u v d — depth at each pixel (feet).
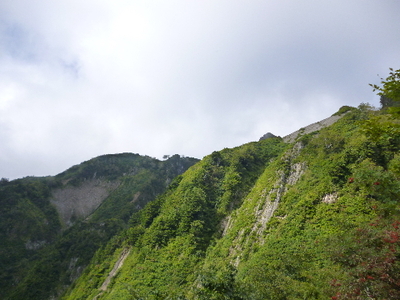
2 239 386.93
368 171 59.06
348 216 125.80
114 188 610.65
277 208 172.86
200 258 173.17
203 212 214.90
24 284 274.16
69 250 328.49
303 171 195.31
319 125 321.52
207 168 271.49
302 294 73.46
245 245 159.12
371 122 53.47
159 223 219.61
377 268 46.70
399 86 47.06
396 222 54.03
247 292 56.34
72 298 215.72
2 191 469.16
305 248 121.39
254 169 269.03
